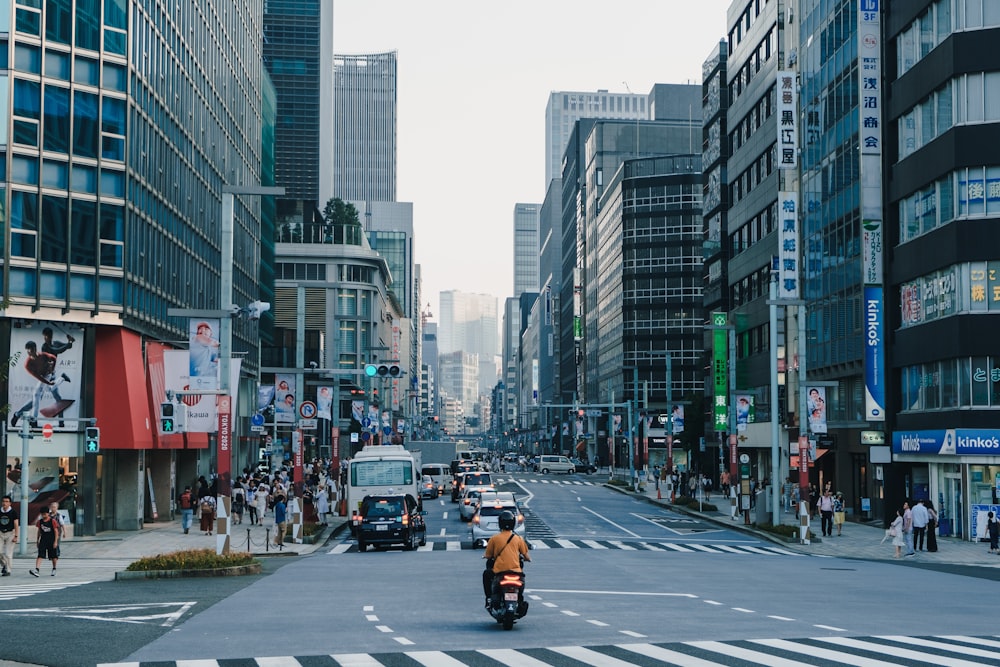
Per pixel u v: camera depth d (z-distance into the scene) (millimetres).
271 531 49250
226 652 15727
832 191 63719
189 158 60375
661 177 151000
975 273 47625
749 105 85250
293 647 16219
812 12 68000
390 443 95812
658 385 149625
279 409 52719
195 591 25266
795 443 70250
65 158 45906
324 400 55562
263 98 91250
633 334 151125
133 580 28797
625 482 103250
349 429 116500
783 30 75688
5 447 44344
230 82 73938
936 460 49906
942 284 49906
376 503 42125
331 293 130625
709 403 101000
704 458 111750
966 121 48219
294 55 194375
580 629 18359
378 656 15289
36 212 44906
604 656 15289
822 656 15367
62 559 37094
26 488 38562
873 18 56781
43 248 45062
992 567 36656
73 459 46344
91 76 47000
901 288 54812
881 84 56469
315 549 43094
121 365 47500
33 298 44688
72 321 45781
